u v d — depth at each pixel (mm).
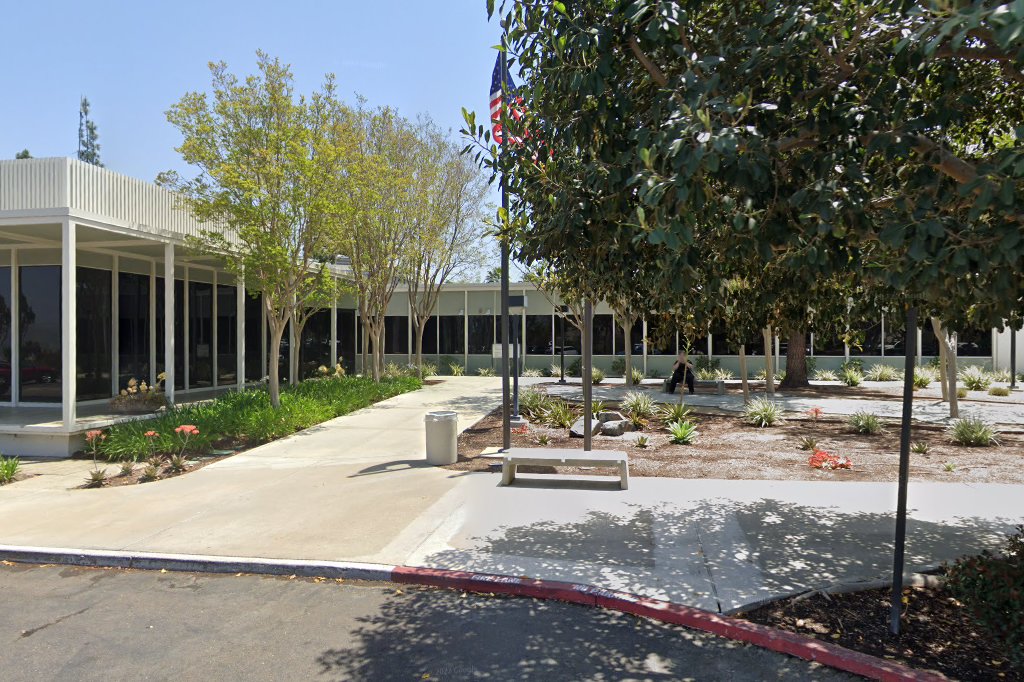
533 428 13609
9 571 6203
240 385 15789
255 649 4504
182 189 13578
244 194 13266
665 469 9836
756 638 4496
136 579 5934
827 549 6137
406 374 27406
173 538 6773
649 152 3604
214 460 10875
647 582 5410
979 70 5254
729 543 6348
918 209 3580
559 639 4621
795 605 4953
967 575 4527
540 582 5473
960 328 5492
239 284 15781
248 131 13180
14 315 14859
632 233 4332
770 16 4211
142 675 4141
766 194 4012
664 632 4711
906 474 4449
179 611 5184
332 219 14172
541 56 5156
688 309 5691
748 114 4430
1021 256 3455
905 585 5277
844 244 3945
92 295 15273
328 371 24797
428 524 7113
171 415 12211
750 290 5930
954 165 4035
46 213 11141
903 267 3590
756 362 28141
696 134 3646
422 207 21188
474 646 4523
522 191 5504
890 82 4293
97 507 8055
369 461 10578
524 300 13664
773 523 6992
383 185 18156
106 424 11742
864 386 23422
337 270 22688
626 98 4582
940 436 12586
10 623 4984
